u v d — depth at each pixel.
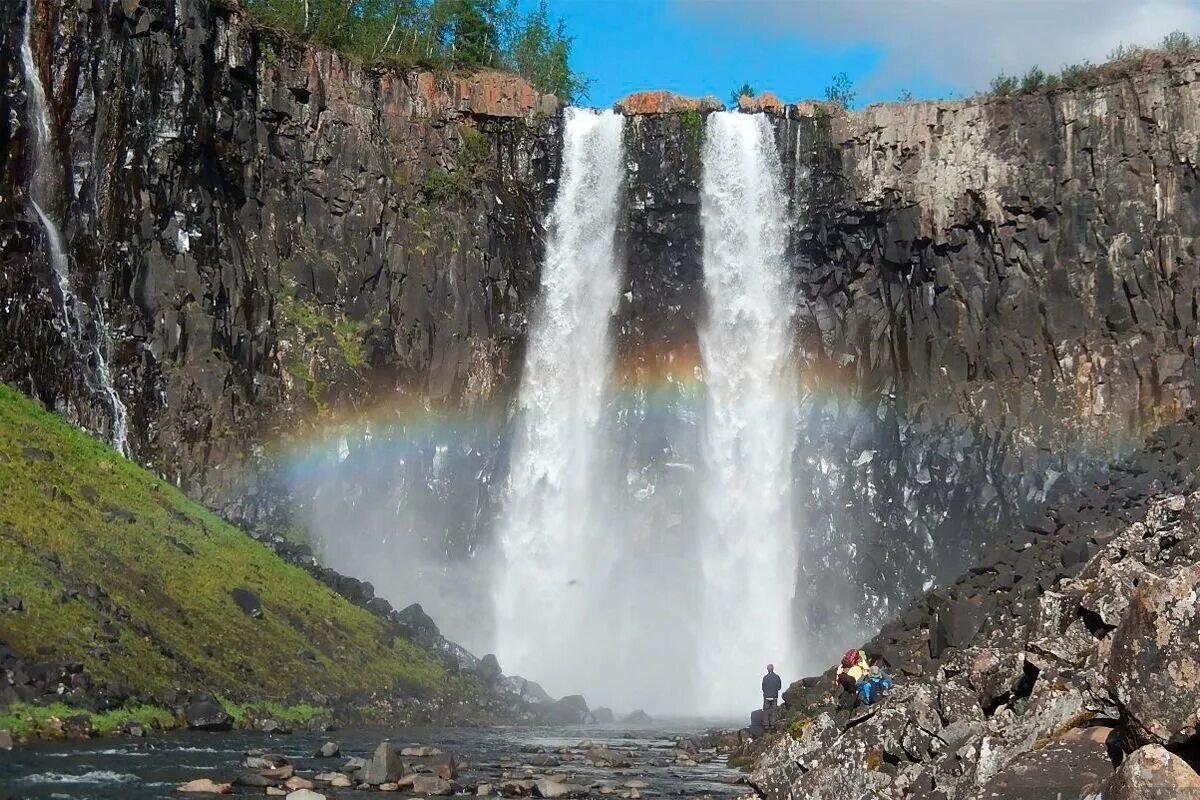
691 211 72.69
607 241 73.00
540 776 27.98
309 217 67.25
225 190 63.66
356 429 64.25
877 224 71.31
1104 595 17.83
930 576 66.25
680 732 44.81
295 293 65.44
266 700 35.19
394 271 68.44
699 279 72.81
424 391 68.31
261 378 62.00
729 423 71.62
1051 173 68.12
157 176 59.03
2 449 40.50
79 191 55.53
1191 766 13.41
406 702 40.78
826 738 19.61
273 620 40.47
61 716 27.92
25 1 53.97
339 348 65.31
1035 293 68.25
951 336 69.25
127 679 31.44
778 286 72.38
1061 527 33.09
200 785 22.23
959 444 67.31
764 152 72.25
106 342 55.03
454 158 72.06
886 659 30.09
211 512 49.03
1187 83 66.56
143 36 58.53
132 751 26.61
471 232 71.25
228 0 63.50
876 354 70.69
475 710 43.72
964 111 69.69
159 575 38.50
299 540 58.59
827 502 69.12
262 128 65.50
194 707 31.84
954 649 26.11
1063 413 66.19
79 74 55.84
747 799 20.52
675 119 72.56
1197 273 65.44
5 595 31.41
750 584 69.25
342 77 68.88
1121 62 69.25
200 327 58.97
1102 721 16.06
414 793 24.58
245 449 59.06
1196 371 64.25
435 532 66.12
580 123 73.25
